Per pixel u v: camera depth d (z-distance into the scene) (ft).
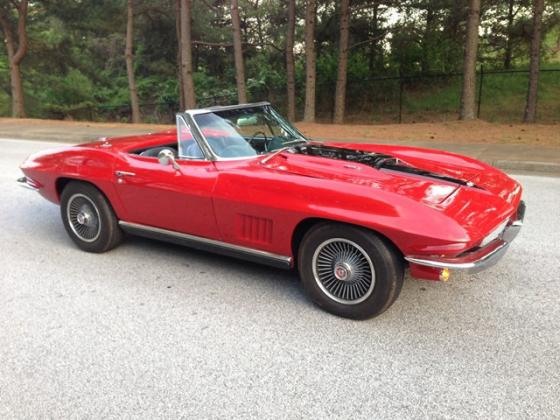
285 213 11.24
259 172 12.03
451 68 86.58
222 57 106.52
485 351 9.98
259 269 14.33
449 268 9.84
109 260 15.20
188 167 13.03
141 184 13.67
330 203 10.68
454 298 12.29
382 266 10.43
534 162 28.25
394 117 81.61
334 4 85.92
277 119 15.08
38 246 16.58
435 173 12.48
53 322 11.43
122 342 10.53
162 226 14.08
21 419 8.27
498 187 12.28
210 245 13.21
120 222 14.98
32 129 53.72
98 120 108.78
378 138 41.09
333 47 91.35
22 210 20.93
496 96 80.74
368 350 10.09
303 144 14.67
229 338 10.63
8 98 108.68
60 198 16.14
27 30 88.74
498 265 14.25
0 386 9.13
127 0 81.30
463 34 89.40
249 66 100.22
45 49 91.61
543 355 9.80
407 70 87.61
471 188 11.71
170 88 106.01
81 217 15.52
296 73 89.40
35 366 9.71
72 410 8.45
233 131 13.57
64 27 85.97
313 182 11.17
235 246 12.67
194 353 10.08
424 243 9.73
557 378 9.05
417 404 8.43
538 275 13.53
